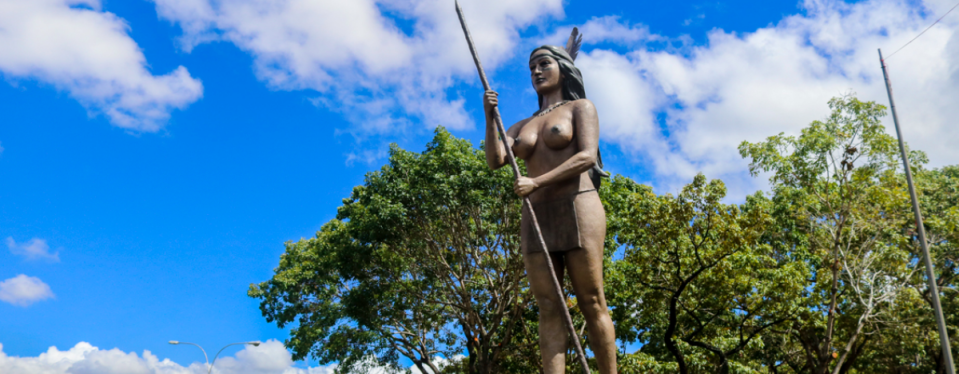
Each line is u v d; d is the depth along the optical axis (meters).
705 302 18.69
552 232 4.89
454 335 24.89
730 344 17.38
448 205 18.22
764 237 22.00
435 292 22.45
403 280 22.39
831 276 18.98
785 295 17.17
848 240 18.42
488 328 21.25
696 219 17.20
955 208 17.97
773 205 22.55
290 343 26.70
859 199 17.69
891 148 17.22
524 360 20.84
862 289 18.91
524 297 19.20
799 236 21.33
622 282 17.80
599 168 5.29
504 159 5.32
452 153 19.09
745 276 17.64
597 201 5.02
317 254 27.20
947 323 18.31
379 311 22.47
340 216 23.56
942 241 18.11
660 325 19.83
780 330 20.34
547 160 5.14
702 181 16.95
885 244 17.97
